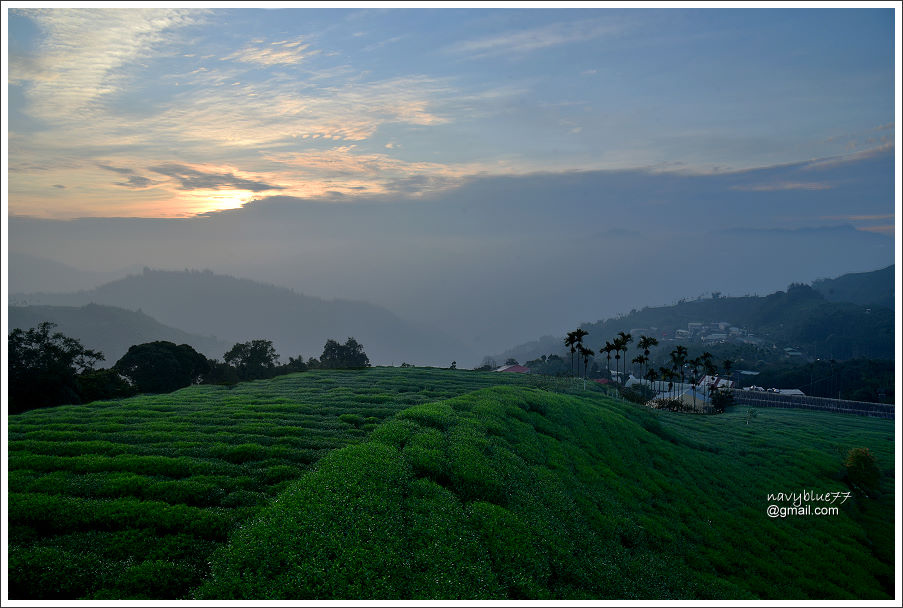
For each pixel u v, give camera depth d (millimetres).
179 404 46156
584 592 22375
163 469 27422
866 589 31969
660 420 70562
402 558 19953
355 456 28469
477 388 66875
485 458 32031
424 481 26953
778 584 30797
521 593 20500
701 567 30172
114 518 21797
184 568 19188
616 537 29703
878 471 52906
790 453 61062
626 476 40812
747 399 123188
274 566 18484
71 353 72938
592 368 196500
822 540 39344
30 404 60750
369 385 64062
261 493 25422
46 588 17719
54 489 24328
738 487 47156
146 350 85812
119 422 37938
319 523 21125
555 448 40281
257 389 59312
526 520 26391
